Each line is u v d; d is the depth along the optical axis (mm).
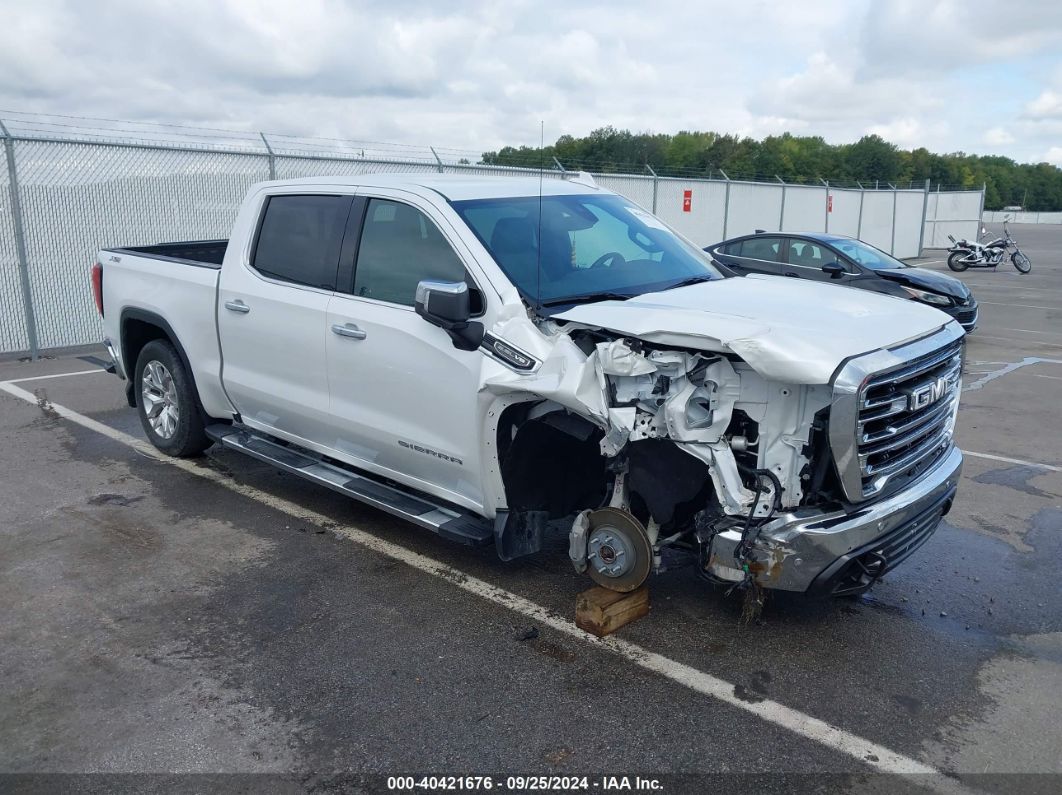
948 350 3902
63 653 3857
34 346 11062
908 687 3602
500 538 4148
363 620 4160
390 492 4793
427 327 4246
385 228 4645
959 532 5328
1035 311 16797
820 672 3707
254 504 5719
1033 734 3287
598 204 5039
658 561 3951
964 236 37500
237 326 5438
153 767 3092
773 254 13336
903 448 3727
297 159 13195
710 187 21938
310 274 5000
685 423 3494
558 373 3682
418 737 3254
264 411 5484
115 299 6586
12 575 4637
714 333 3346
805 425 3379
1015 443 7297
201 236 12555
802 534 3381
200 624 4121
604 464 4328
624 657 3814
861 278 12180
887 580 4641
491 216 4434
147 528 5297
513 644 3930
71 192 11227
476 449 4105
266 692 3551
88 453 6789
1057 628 4129
